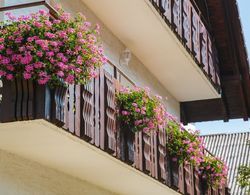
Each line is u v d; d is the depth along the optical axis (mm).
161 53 14516
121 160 10109
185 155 12977
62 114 8016
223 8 18031
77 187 10906
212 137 33469
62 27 8055
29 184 9430
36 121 7820
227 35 18469
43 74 7695
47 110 7770
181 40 14070
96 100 9438
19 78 7812
